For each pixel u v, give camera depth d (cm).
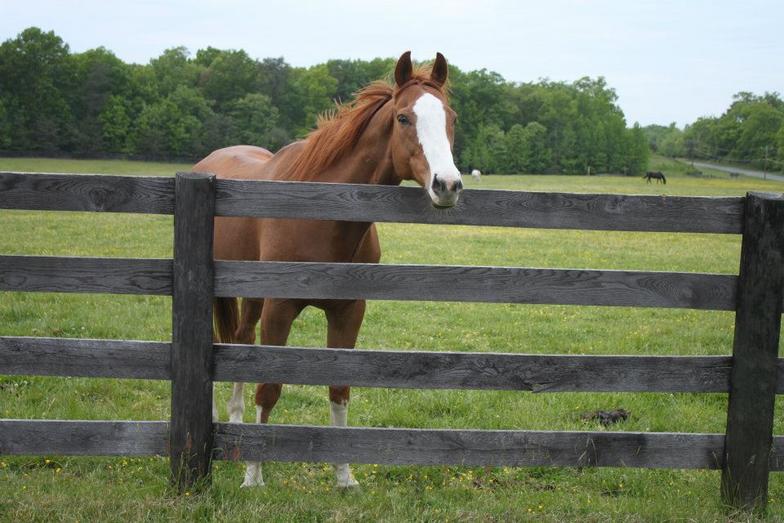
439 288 358
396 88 395
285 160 466
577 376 366
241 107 8531
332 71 9331
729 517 366
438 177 339
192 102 8406
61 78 8125
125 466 417
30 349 350
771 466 376
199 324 354
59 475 397
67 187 346
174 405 359
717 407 589
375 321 883
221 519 337
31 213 2034
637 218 362
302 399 584
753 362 367
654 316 971
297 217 355
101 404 527
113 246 1365
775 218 356
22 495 355
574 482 430
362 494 389
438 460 366
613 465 372
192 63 9881
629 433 371
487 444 366
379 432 364
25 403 517
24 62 7744
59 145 7881
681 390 370
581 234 2120
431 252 1505
